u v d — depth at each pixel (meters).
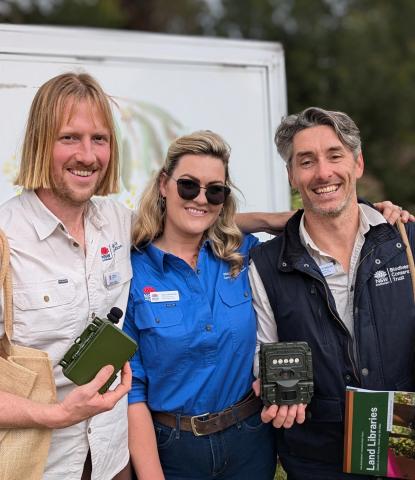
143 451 2.26
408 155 12.55
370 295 2.22
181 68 4.02
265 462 2.42
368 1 13.41
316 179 2.26
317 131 2.28
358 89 12.34
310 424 2.30
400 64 12.78
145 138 3.93
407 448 2.15
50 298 1.99
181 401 2.25
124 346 1.94
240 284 2.39
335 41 12.70
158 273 2.34
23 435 1.90
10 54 3.48
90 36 3.75
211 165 2.32
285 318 2.30
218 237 2.45
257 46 4.17
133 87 3.90
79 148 2.04
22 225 2.03
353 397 2.15
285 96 4.22
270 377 2.13
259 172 4.13
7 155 3.45
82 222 2.19
